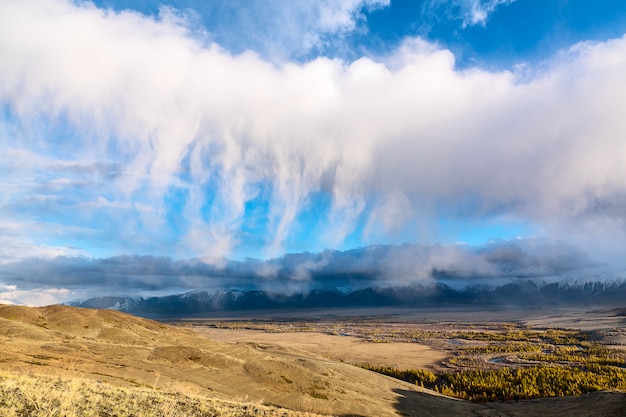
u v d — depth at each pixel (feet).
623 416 156.87
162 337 267.59
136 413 61.52
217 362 183.01
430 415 171.01
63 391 62.80
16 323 195.00
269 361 196.13
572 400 193.26
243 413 80.23
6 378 64.34
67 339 188.24
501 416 177.47
